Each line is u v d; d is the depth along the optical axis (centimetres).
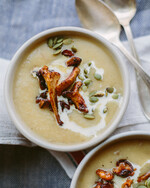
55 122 49
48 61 50
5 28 56
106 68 49
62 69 49
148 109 53
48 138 48
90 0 54
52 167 55
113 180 49
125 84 48
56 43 50
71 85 49
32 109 49
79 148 47
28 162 56
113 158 49
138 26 55
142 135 48
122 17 55
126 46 54
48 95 49
